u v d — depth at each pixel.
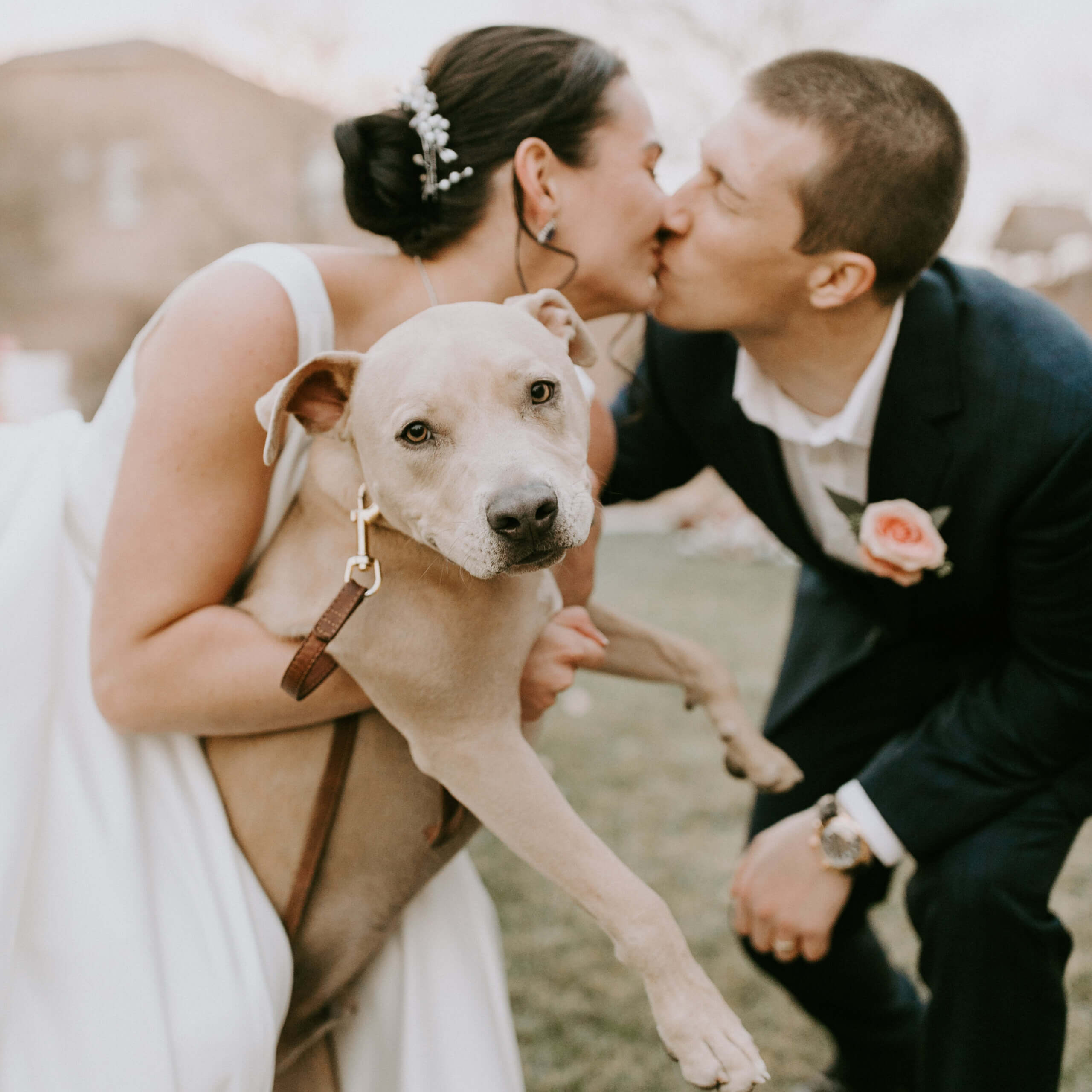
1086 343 1.94
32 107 22.61
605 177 1.84
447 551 1.45
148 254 23.09
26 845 1.49
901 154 1.83
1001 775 1.96
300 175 22.64
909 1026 2.46
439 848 1.75
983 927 1.89
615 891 1.51
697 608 7.34
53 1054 1.44
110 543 1.59
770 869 2.08
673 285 2.02
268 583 1.71
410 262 1.84
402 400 1.47
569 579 1.94
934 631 2.24
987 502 1.92
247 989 1.55
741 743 2.11
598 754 4.50
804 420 2.13
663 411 2.43
